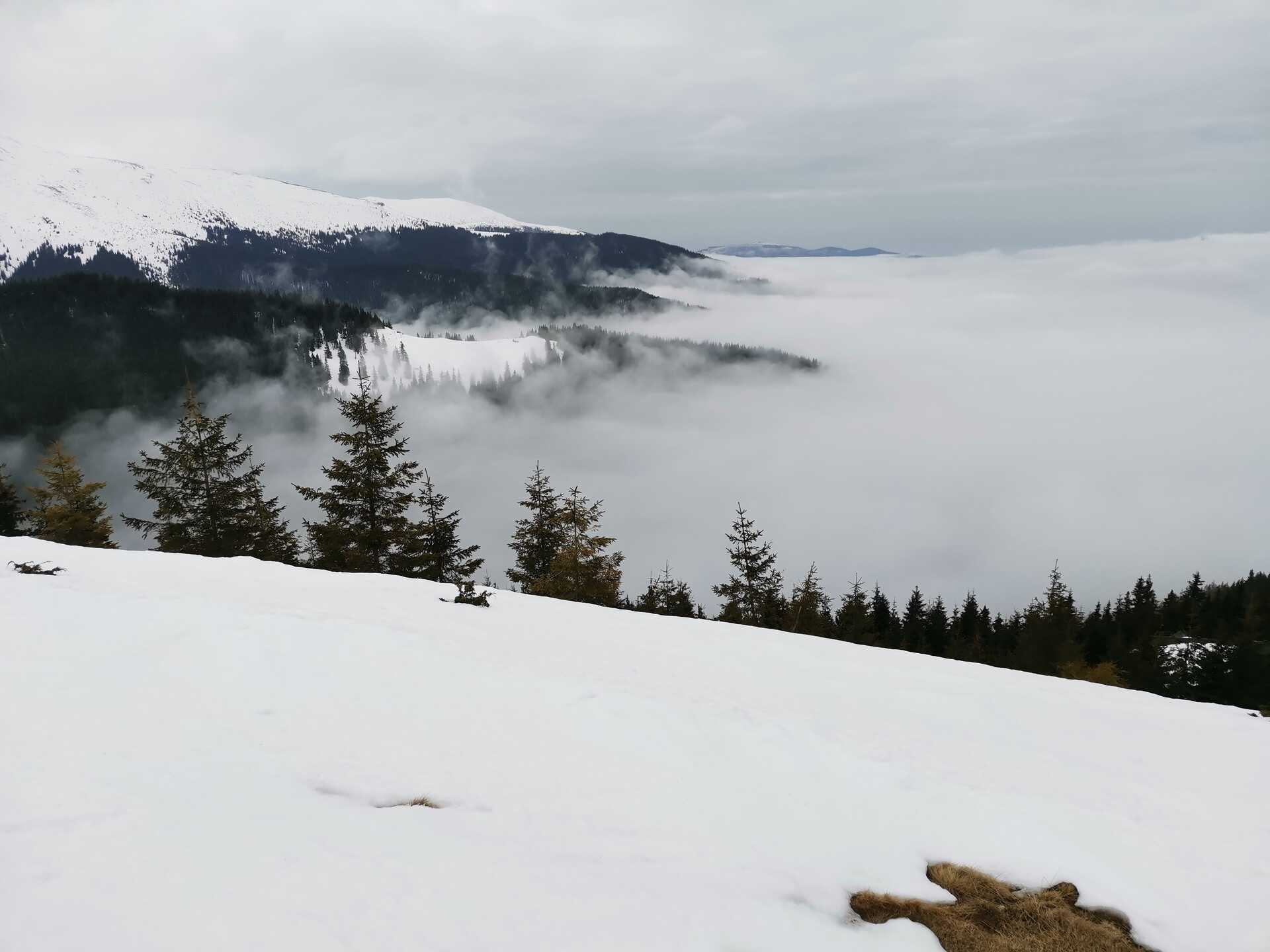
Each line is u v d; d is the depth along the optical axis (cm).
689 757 635
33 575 997
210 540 3244
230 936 348
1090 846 569
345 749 582
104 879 377
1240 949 477
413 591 1249
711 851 505
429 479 3038
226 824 445
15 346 15488
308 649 741
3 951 323
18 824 419
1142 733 884
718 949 403
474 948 368
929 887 514
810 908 467
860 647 1287
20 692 586
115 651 684
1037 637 4972
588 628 1131
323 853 428
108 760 508
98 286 18538
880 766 652
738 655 1064
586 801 551
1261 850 588
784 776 624
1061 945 475
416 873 421
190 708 608
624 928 404
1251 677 2791
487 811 520
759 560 3756
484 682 731
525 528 3406
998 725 862
